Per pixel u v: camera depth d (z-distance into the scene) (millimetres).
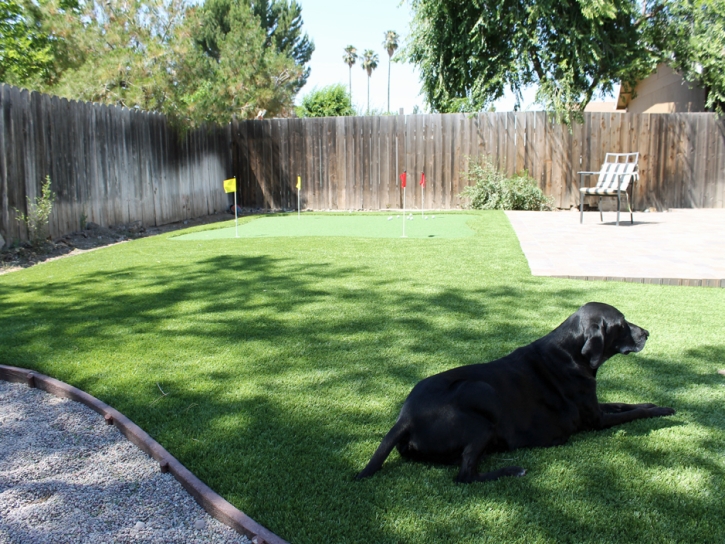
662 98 16391
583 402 2539
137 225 10023
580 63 13320
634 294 4949
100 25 12000
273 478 2246
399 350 3633
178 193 11703
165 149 11195
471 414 2256
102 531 2023
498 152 12984
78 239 8492
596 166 12766
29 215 7688
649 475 2225
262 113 18031
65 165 8430
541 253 6801
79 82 11094
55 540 1980
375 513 2012
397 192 13484
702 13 13680
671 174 12773
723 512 1979
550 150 12812
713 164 12766
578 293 4977
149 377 3295
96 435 2742
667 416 2748
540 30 13914
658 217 10922
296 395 3010
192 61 11945
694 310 4469
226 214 13117
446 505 2047
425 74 15289
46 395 3234
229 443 2525
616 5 13148
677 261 6180
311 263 6445
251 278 5754
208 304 4816
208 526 2041
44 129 7984
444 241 7832
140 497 2227
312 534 1908
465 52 14227
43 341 3939
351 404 2891
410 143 13266
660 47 14195
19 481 2361
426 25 14312
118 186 9750
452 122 13039
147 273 6109
